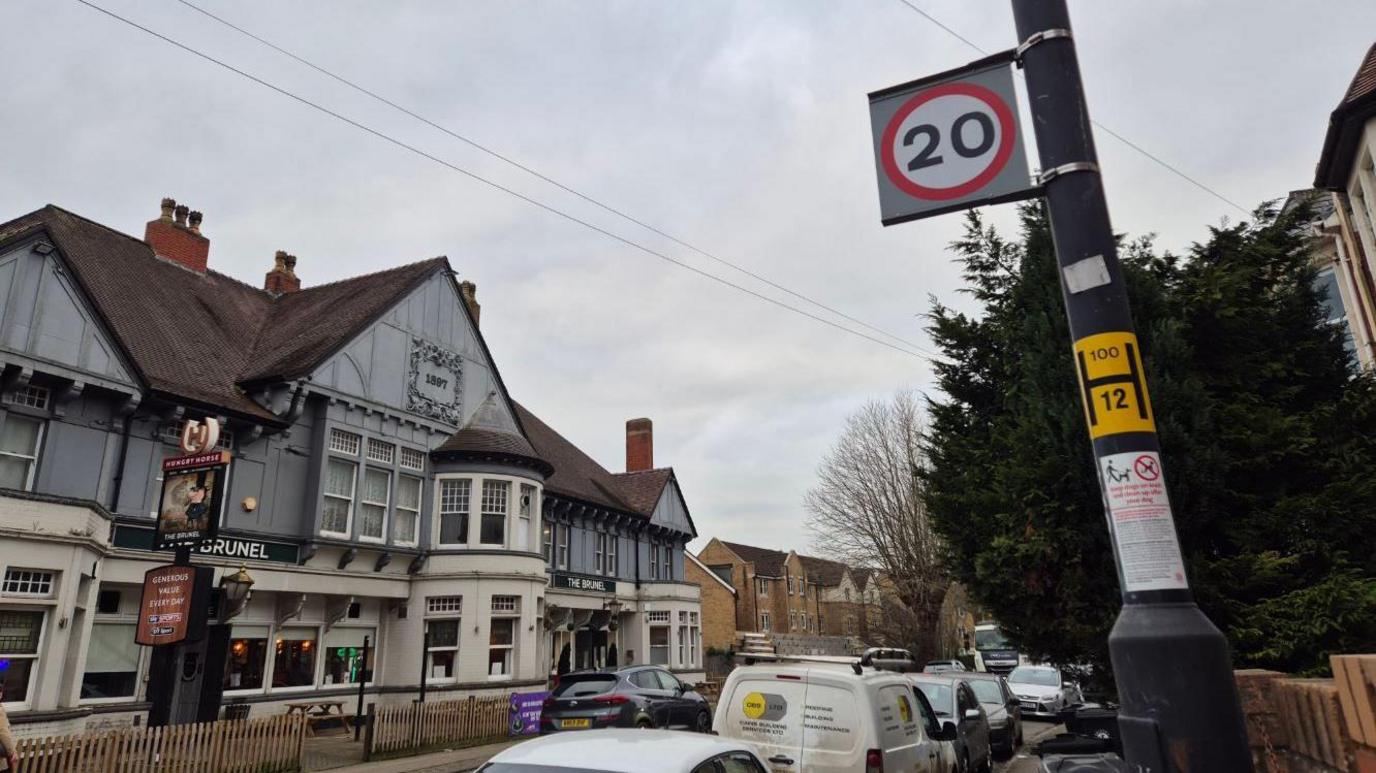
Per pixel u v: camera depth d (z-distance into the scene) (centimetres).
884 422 4022
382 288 2472
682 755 491
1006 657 4528
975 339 1162
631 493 3816
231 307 2455
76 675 1512
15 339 1517
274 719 1371
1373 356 1377
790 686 845
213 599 1834
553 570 2952
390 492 2281
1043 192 400
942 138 436
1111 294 335
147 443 1755
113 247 2180
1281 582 777
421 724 1689
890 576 3900
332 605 2123
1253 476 850
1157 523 306
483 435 2527
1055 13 376
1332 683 418
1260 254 952
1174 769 275
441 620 2327
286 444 2041
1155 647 289
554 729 1572
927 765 905
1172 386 757
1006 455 999
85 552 1520
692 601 3753
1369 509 782
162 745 1212
